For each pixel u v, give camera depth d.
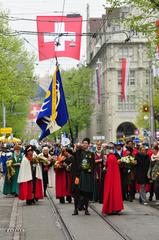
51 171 59.56
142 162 41.88
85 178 34.44
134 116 173.12
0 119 126.31
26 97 117.56
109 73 171.75
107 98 173.50
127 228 29.05
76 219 32.78
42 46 50.94
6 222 31.80
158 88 95.25
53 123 43.31
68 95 173.00
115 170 34.94
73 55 51.38
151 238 25.81
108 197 34.66
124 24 42.78
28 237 26.41
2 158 66.62
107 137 175.88
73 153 35.09
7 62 91.25
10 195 50.78
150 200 43.94
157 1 40.88
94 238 25.95
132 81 168.88
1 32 88.44
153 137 88.00
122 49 170.12
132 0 41.16
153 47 47.72
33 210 37.81
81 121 170.38
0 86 85.50
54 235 27.03
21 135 143.88
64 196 42.56
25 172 41.34
